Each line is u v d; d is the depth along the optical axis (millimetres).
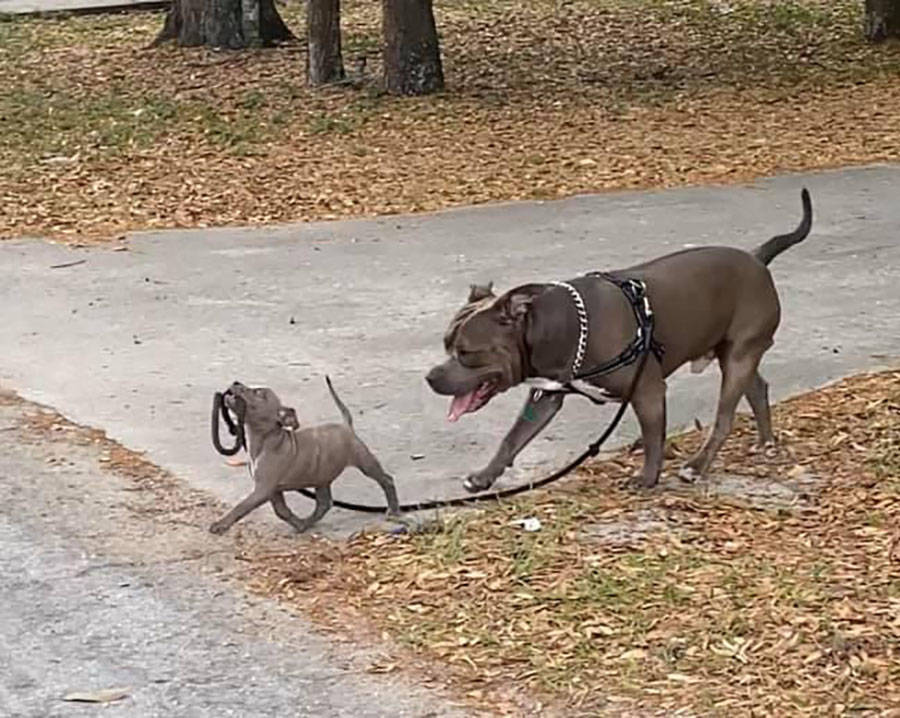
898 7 18609
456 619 8914
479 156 14875
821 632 8547
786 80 17203
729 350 9977
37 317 11828
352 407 10703
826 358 11141
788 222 13344
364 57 17812
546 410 9891
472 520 9734
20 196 14039
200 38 18656
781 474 10062
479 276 12414
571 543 9586
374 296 12094
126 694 8148
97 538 9727
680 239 13031
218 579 9484
